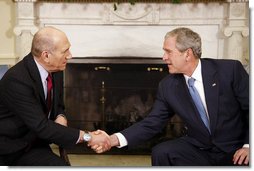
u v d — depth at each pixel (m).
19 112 1.73
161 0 2.86
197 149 1.87
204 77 1.80
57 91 1.93
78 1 2.88
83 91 3.04
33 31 2.84
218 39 2.94
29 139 1.83
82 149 3.04
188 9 2.90
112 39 2.96
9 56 2.91
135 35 2.95
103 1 2.88
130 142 1.89
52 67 1.79
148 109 3.04
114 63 2.99
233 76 1.80
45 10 2.91
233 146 1.82
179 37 1.75
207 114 1.81
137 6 2.89
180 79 1.86
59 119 1.97
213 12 2.90
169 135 3.04
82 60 2.98
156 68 2.98
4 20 2.92
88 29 2.95
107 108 3.05
